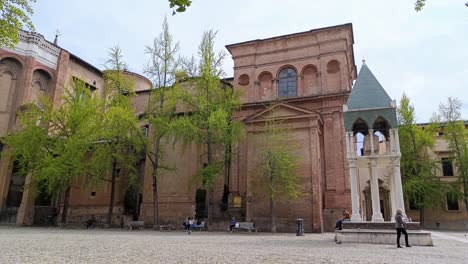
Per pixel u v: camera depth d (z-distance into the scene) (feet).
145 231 87.25
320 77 107.04
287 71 113.50
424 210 133.80
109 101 117.29
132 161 108.88
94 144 106.52
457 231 110.93
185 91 102.63
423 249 45.55
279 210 90.43
